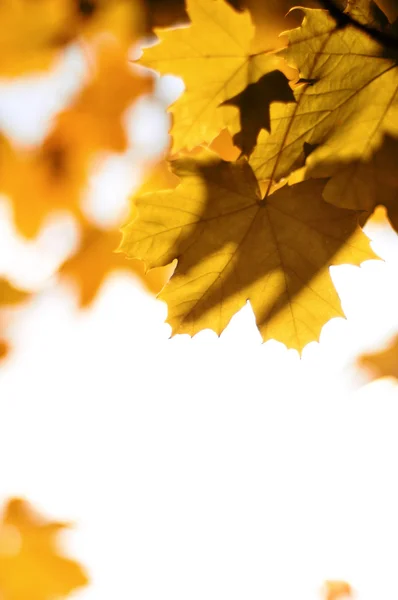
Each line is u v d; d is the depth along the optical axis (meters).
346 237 1.36
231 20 1.34
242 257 1.36
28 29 1.60
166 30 1.34
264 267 1.37
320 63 1.34
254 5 1.50
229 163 1.35
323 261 1.37
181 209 1.36
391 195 1.36
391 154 1.36
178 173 1.35
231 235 1.36
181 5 1.61
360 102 1.35
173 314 1.37
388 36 1.34
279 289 1.37
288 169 1.35
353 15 1.33
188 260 1.36
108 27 1.62
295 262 1.37
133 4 1.61
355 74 1.34
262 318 1.38
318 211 1.36
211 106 1.35
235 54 1.35
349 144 1.36
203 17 1.34
